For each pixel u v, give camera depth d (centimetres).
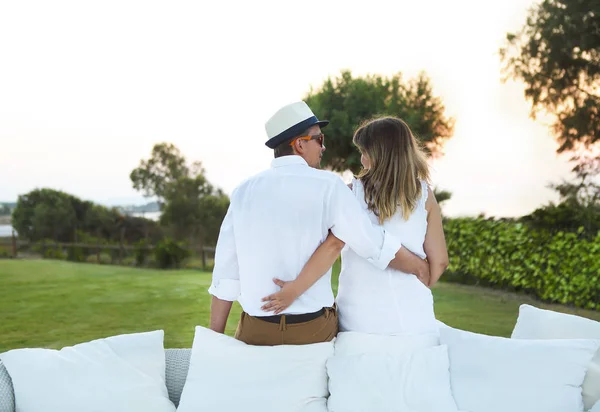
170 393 238
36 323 641
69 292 884
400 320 239
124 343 238
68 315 689
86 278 1094
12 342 550
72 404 211
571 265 731
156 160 3269
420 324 241
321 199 219
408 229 241
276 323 223
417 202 242
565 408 219
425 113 1578
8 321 654
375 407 215
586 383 228
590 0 1055
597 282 695
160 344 243
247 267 224
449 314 666
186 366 246
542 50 1125
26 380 213
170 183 2644
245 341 232
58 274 1170
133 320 658
